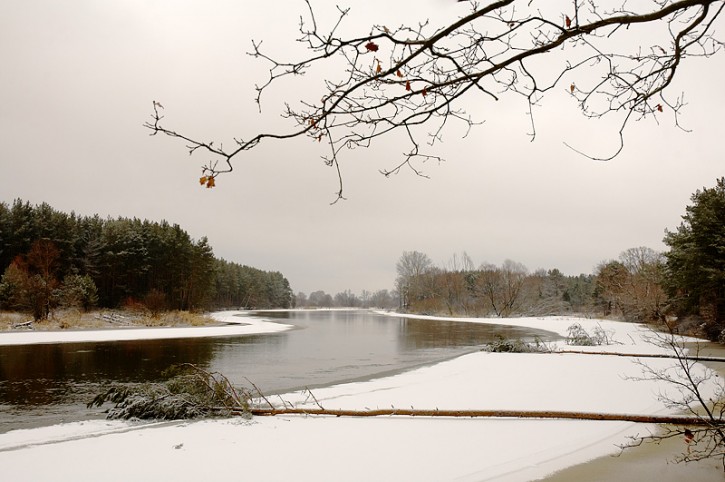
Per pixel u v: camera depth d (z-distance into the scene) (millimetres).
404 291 116125
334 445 7230
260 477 5906
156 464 6398
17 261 45219
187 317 48656
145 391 9711
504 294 78188
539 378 13164
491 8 2174
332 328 46938
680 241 27594
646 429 8008
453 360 18734
